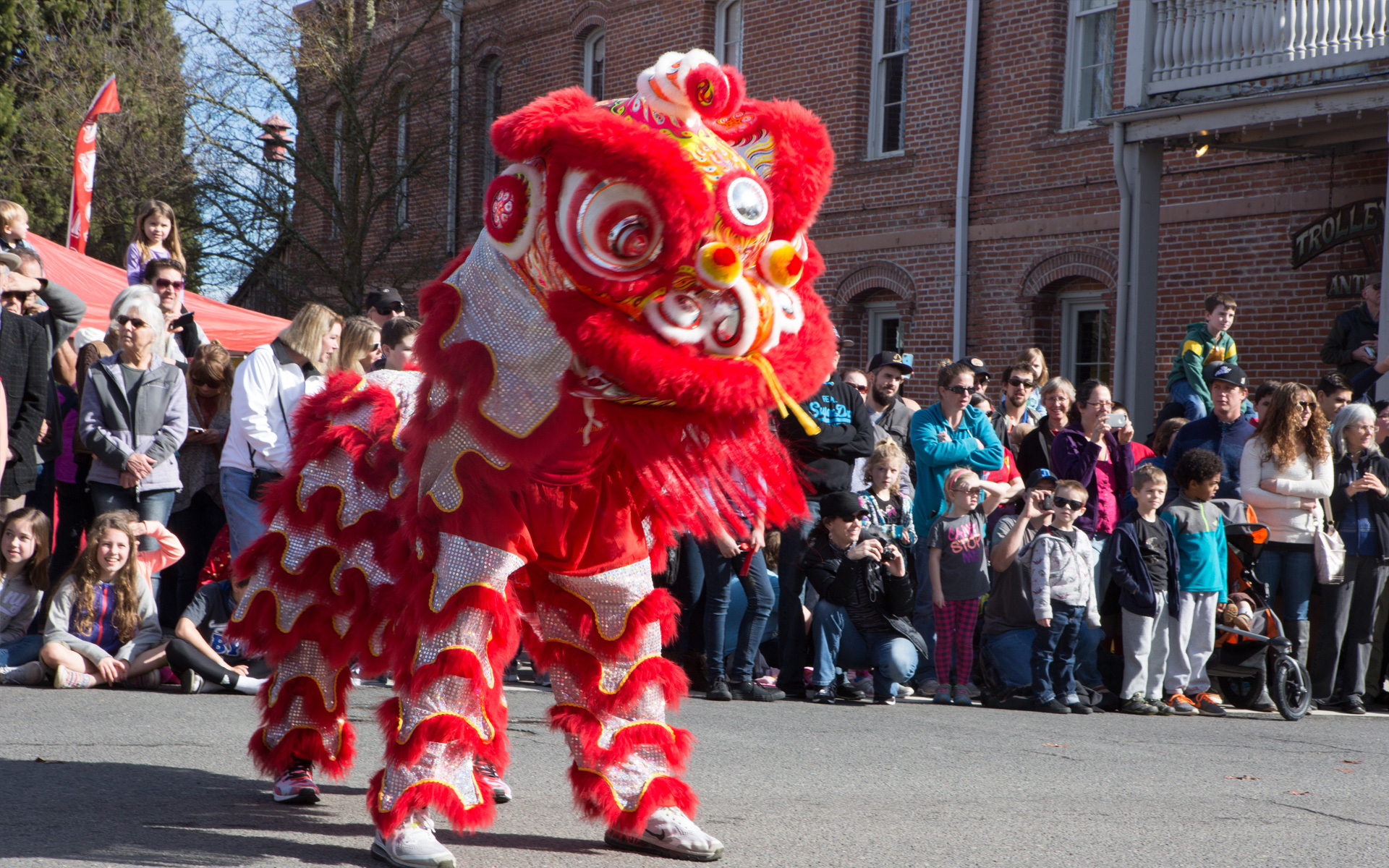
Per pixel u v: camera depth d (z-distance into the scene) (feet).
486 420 11.95
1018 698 26.50
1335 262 42.04
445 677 12.14
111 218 83.66
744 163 11.93
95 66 86.99
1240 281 44.78
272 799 15.07
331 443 14.08
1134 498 27.25
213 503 27.32
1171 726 24.63
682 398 11.43
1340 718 27.07
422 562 12.37
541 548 12.61
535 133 11.41
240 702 22.30
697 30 63.67
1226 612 27.53
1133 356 42.37
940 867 13.08
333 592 14.05
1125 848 14.19
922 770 18.65
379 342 19.86
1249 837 15.02
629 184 11.18
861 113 57.16
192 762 16.98
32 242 41.70
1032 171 50.65
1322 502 27.86
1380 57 35.94
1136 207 42.27
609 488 12.65
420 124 80.89
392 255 82.89
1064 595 26.07
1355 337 37.81
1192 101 40.42
